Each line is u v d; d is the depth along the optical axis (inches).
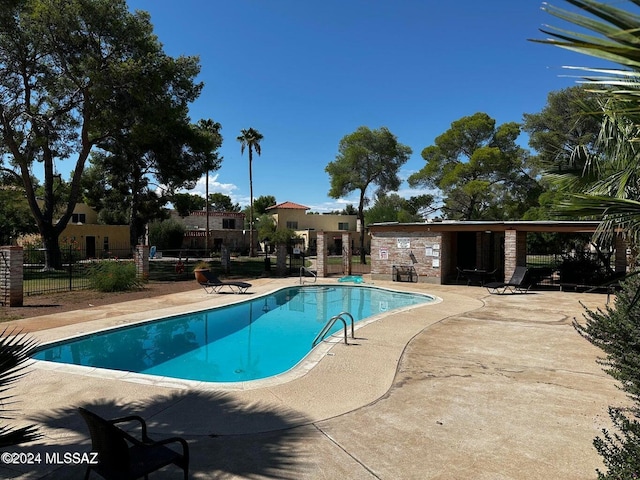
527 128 1047.6
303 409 194.9
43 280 761.0
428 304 506.6
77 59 780.0
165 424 178.9
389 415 188.1
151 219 1497.3
